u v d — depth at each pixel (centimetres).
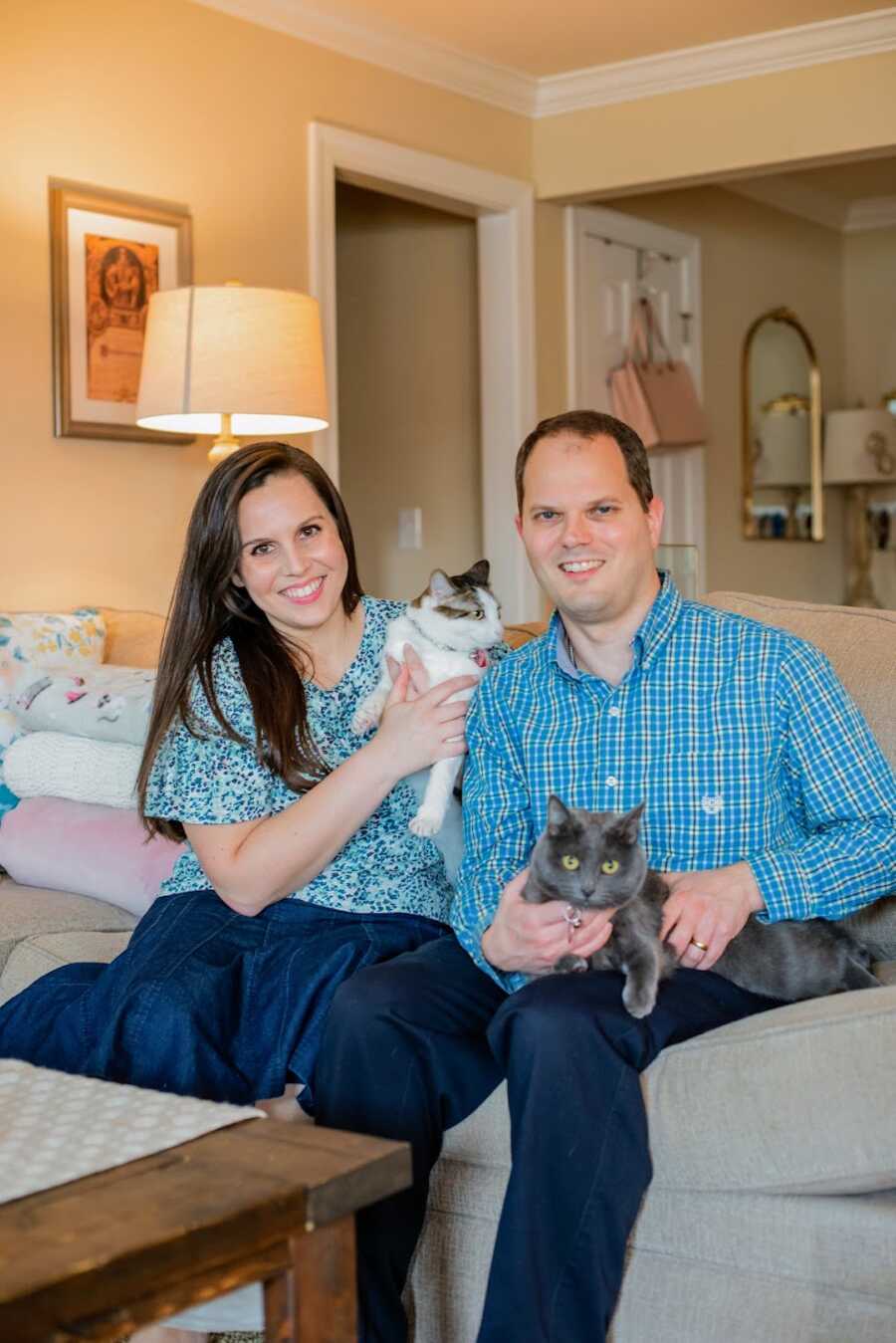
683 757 187
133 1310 111
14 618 323
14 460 365
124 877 250
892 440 721
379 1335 173
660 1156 167
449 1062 180
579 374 549
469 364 536
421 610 218
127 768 263
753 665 186
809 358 716
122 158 385
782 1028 162
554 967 177
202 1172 126
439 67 476
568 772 192
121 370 386
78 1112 140
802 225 713
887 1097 156
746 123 484
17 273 363
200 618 208
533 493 190
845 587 755
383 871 209
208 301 342
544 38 467
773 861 179
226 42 412
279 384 346
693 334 620
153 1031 186
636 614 191
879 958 212
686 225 618
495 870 194
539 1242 159
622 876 170
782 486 696
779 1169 161
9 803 282
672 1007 171
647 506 194
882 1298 157
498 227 519
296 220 434
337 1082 178
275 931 202
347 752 215
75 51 372
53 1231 113
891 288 744
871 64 462
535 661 199
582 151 516
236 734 201
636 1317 171
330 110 444
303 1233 123
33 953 234
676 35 468
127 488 392
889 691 212
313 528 207
